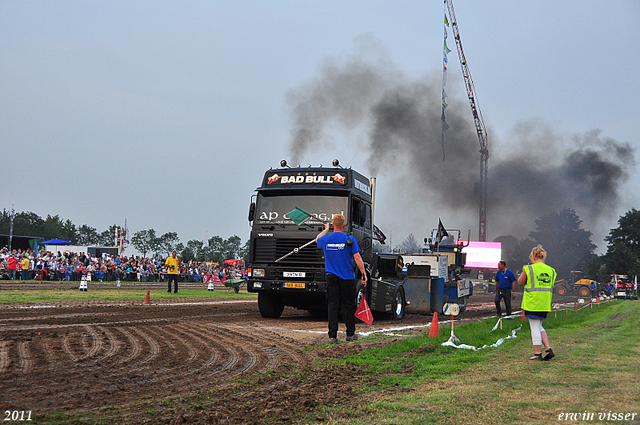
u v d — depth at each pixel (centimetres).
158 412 471
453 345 895
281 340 975
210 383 592
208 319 1312
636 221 8875
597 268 8731
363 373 676
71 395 513
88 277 3500
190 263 4781
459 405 502
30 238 4962
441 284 1805
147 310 1489
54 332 921
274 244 1397
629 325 1411
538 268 803
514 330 1180
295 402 521
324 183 1423
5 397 495
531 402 511
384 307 1503
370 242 1545
